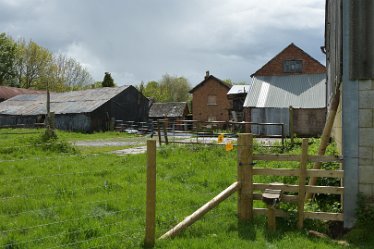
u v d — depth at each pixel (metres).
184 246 6.48
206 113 59.28
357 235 7.43
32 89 77.94
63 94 54.75
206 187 11.12
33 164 14.30
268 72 44.50
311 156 7.85
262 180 11.43
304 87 40.91
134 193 10.01
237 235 7.18
